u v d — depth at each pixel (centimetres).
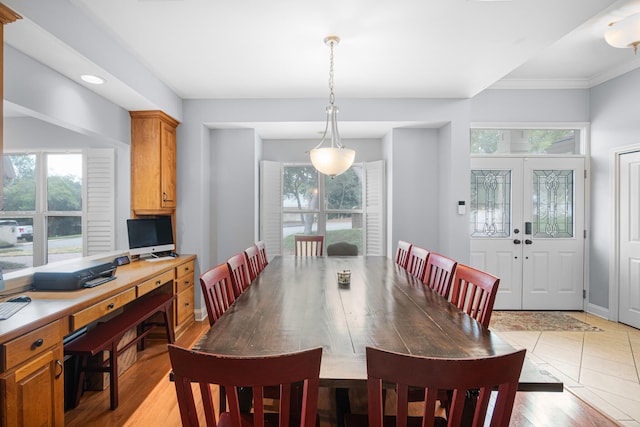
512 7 203
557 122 400
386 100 372
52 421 160
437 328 140
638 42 262
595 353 285
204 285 156
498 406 86
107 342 197
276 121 371
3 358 133
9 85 195
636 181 342
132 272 267
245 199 403
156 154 326
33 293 198
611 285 366
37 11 172
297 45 251
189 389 88
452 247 374
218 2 198
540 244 405
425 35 236
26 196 386
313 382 87
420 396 151
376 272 262
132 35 236
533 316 383
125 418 195
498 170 409
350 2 199
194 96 363
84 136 368
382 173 436
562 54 323
